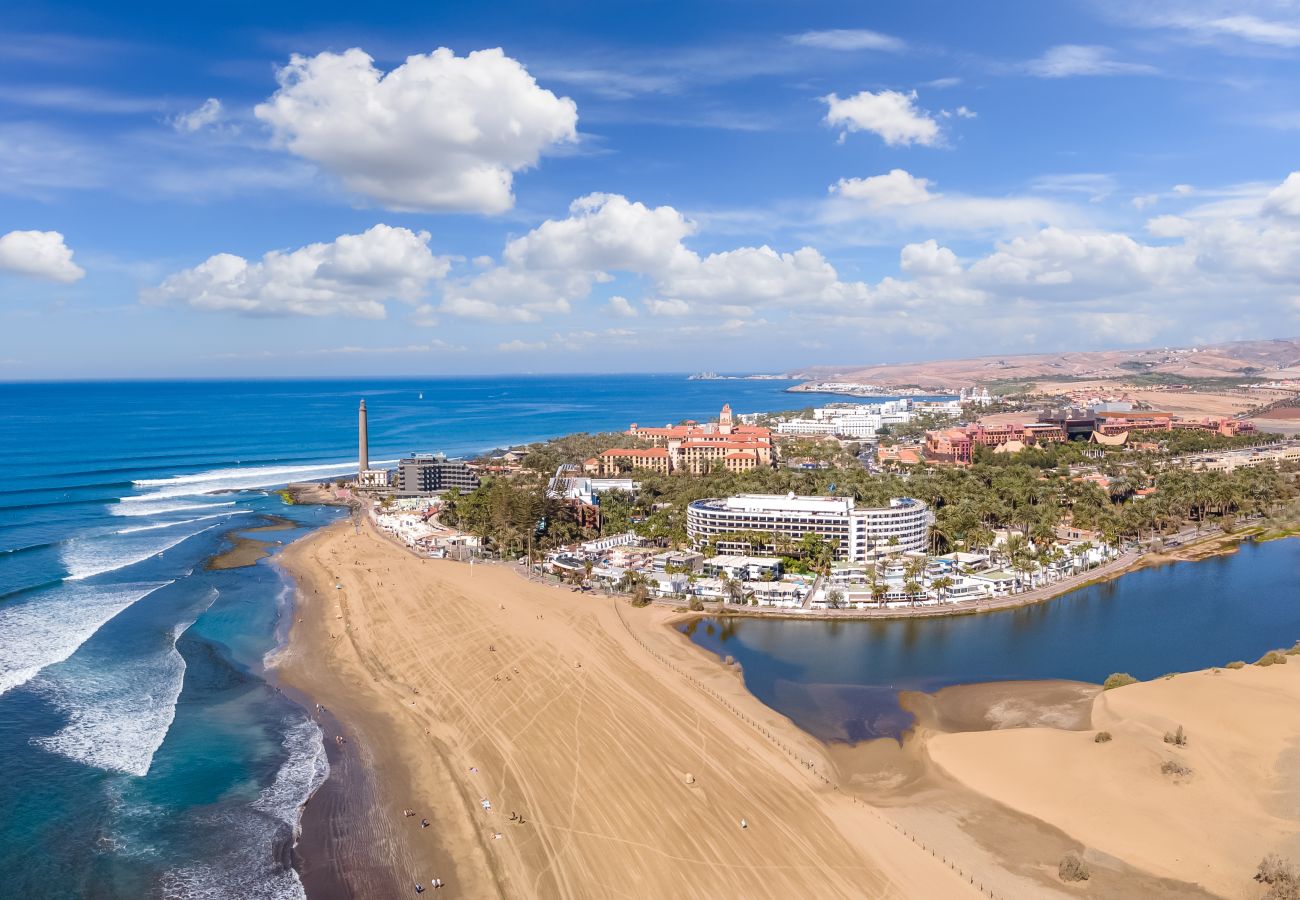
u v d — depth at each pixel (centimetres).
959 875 7875
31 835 8494
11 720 11138
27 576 19250
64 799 9194
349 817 8925
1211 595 18438
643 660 13775
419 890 7681
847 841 8450
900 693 12750
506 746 10588
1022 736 10638
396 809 9100
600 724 11200
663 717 11456
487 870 7969
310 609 16925
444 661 13688
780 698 12512
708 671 13450
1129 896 7506
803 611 17000
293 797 9356
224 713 11631
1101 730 10688
